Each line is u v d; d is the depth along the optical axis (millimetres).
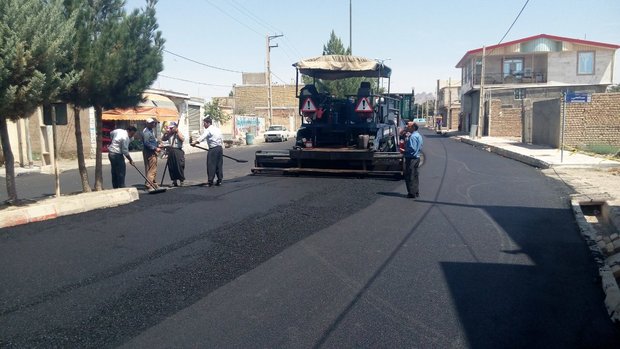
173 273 6227
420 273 6289
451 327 4770
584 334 4621
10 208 9219
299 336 4574
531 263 6723
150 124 12570
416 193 11641
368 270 6387
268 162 16234
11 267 6469
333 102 16172
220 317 4973
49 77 9016
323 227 8609
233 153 29203
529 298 5492
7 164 9609
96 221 9008
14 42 8406
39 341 4488
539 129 30703
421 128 86312
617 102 28797
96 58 10352
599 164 18422
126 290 5676
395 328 4742
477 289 5754
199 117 40781
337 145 15875
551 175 16391
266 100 68438
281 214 9594
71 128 24562
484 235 8172
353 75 17500
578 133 29438
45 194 13016
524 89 46188
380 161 14758
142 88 11594
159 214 9602
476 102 51281
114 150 12312
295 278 6078
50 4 9164
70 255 6969
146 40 11586
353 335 4594
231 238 7812
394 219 9305
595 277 6160
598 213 11148
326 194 11977
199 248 7281
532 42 47969
